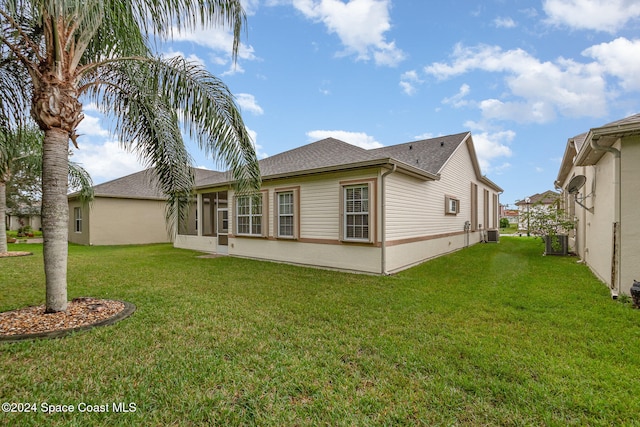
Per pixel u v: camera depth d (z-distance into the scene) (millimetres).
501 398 2369
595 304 4773
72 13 3199
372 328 3824
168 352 3117
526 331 3693
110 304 4609
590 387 2498
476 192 15492
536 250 12398
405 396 2396
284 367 2832
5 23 3881
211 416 2152
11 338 3340
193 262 9375
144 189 17391
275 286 6141
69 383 2541
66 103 4074
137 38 4582
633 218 5117
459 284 6293
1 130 4680
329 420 2133
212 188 11656
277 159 11672
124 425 2066
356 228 7766
